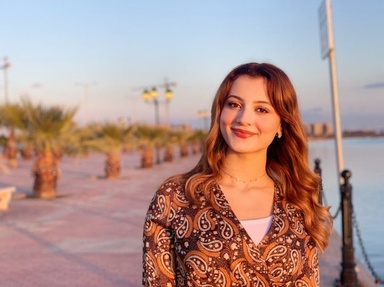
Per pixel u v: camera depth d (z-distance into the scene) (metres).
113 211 12.41
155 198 1.90
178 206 1.85
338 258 6.97
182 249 1.79
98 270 6.65
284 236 1.81
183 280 1.81
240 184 1.93
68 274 6.46
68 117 15.05
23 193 16.67
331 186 18.39
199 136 49.56
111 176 22.97
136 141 27.50
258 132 1.90
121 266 6.84
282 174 2.04
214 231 1.77
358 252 8.02
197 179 1.87
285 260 1.79
